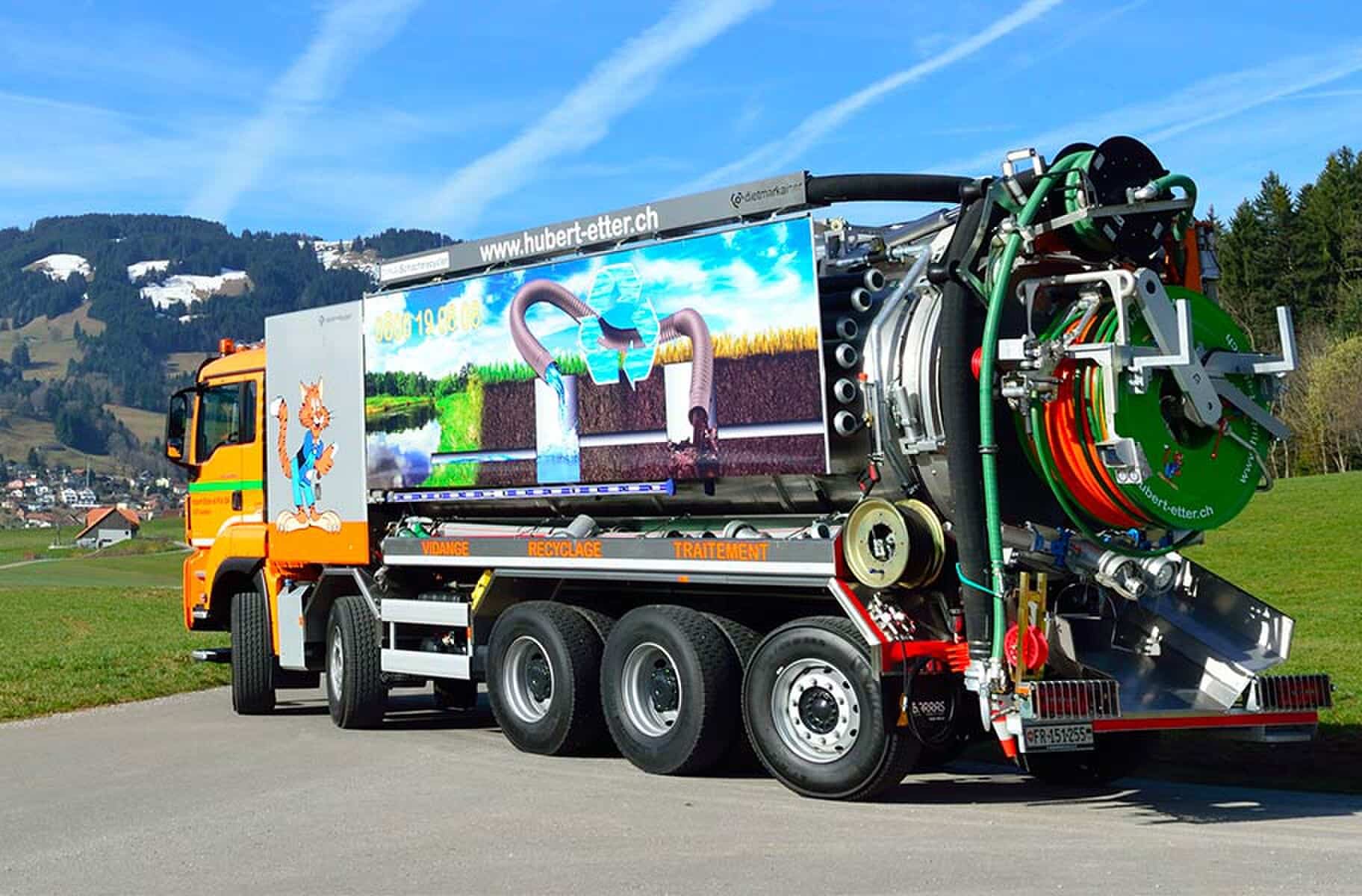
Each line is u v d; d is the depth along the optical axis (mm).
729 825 8781
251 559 15859
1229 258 89375
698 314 10578
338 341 14414
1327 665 16094
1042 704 8695
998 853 7816
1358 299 77188
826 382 9859
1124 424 8828
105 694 17688
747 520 10844
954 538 9586
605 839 8453
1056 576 9414
